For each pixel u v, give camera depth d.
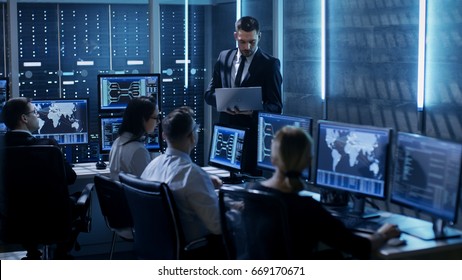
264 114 4.99
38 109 5.86
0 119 5.95
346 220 4.00
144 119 4.79
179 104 7.13
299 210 3.32
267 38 6.96
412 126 5.18
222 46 7.18
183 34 7.07
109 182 4.46
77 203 4.88
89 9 6.78
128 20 6.89
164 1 6.96
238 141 5.14
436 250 3.58
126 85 6.00
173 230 3.85
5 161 4.62
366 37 5.61
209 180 4.01
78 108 5.95
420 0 4.99
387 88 5.41
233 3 7.16
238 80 5.70
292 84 6.73
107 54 6.86
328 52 6.11
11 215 4.71
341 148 4.20
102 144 5.93
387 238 3.59
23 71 6.67
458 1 4.71
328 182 4.29
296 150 3.38
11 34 6.59
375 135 4.01
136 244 4.18
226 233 3.69
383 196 3.97
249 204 3.42
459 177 3.49
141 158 4.75
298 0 6.54
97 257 5.93
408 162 3.83
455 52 4.76
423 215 5.07
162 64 7.04
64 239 4.78
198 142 7.24
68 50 6.76
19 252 5.96
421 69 5.01
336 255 3.69
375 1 5.48
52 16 6.69
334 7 5.99
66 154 5.96
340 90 5.98
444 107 4.88
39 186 4.67
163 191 3.79
